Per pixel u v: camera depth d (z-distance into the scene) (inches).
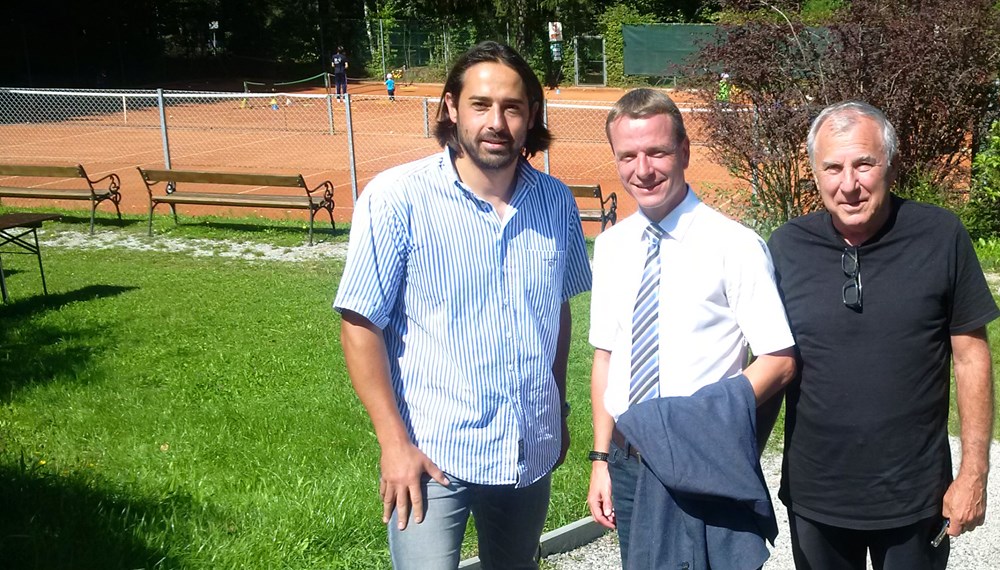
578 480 190.2
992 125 421.7
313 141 1002.7
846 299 105.6
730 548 101.2
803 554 114.2
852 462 107.3
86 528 163.2
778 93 407.5
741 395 102.0
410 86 1705.2
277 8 1865.2
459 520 114.0
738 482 98.8
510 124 107.6
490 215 111.0
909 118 403.2
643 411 102.8
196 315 339.6
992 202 426.0
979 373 105.4
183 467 195.8
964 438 106.4
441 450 111.4
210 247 484.4
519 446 113.9
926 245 104.5
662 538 101.7
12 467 189.5
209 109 1382.9
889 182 103.8
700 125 474.0
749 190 456.8
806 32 403.9
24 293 377.1
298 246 485.7
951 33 394.3
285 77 1866.4
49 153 925.8
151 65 1784.0
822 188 105.3
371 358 107.9
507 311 112.6
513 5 1616.6
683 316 107.3
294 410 235.8
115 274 417.1
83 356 283.6
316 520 167.8
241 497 181.0
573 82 1598.2
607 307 115.3
